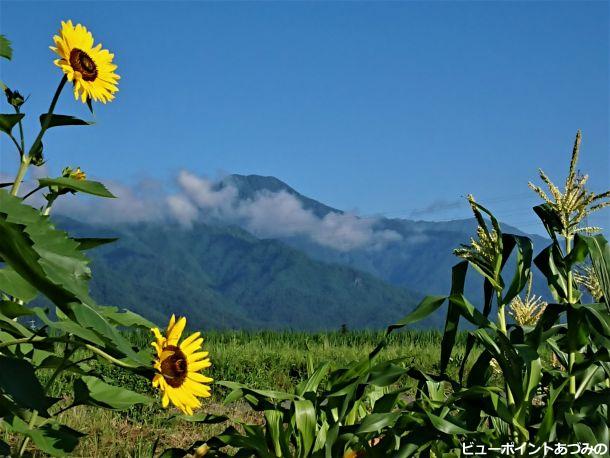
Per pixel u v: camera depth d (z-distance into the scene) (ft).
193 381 9.02
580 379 10.53
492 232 11.04
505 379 10.37
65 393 24.45
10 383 7.81
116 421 21.84
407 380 29.17
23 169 9.37
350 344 53.72
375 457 10.16
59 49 10.29
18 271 6.49
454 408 11.71
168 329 9.21
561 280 11.13
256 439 10.61
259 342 50.21
